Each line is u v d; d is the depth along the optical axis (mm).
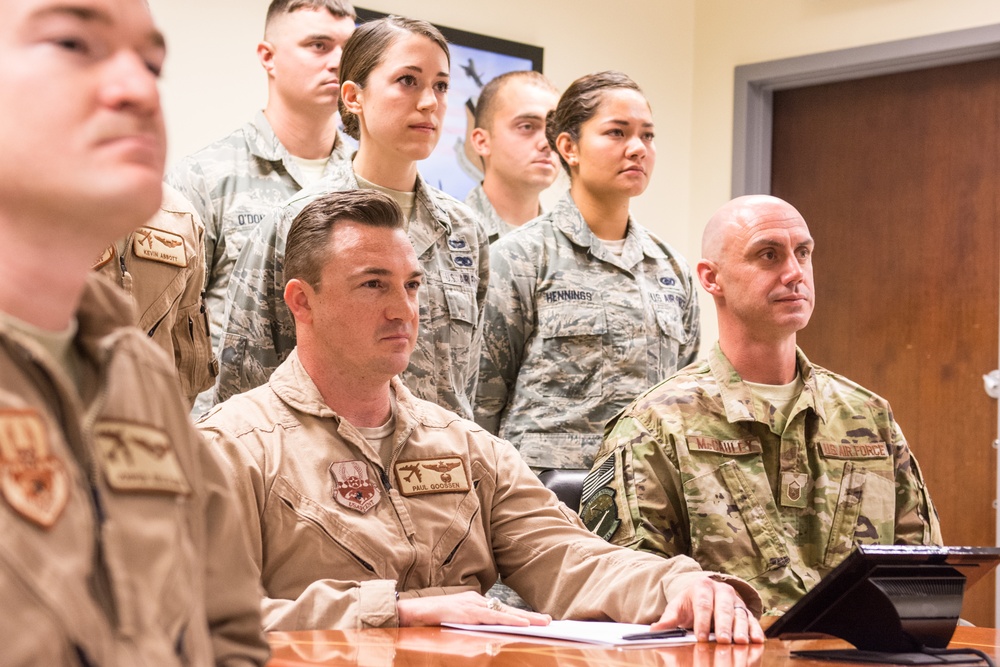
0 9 662
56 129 652
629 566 1757
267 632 1559
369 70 2604
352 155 2773
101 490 688
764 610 2121
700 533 2156
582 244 3193
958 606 1502
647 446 2203
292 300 1869
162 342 2029
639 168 3156
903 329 4633
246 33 3814
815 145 4910
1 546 609
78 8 662
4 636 602
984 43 4324
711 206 5051
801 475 2240
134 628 677
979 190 4477
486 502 1935
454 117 4320
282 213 2510
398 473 1851
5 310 669
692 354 3439
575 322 3117
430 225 2713
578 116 3195
